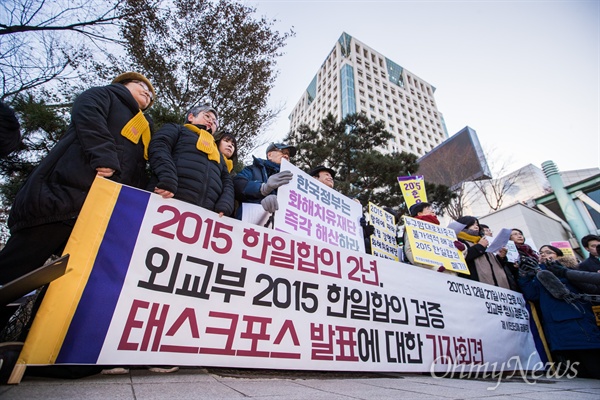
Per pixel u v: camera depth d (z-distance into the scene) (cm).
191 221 177
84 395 98
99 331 130
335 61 4828
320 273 215
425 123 4988
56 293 128
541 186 1986
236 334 162
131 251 151
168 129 215
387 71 5159
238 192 263
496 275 370
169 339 143
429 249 332
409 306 254
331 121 1290
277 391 126
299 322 188
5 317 131
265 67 759
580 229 1466
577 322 308
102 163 153
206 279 167
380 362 212
